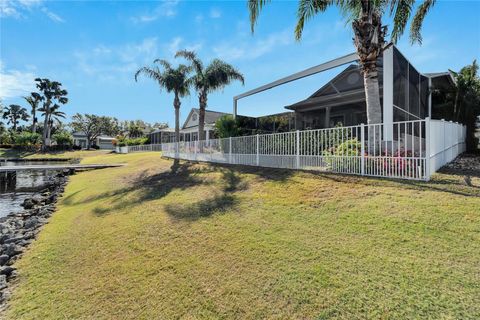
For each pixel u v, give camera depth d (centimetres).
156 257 390
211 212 555
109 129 6034
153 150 2994
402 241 337
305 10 786
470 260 282
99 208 719
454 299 233
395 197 475
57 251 457
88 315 280
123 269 366
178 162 1483
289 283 288
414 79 1066
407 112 976
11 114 5772
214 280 314
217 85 1644
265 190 653
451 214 382
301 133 791
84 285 338
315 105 1459
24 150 4275
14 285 360
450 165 698
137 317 269
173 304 282
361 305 242
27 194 1383
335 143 702
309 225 428
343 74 1312
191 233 462
